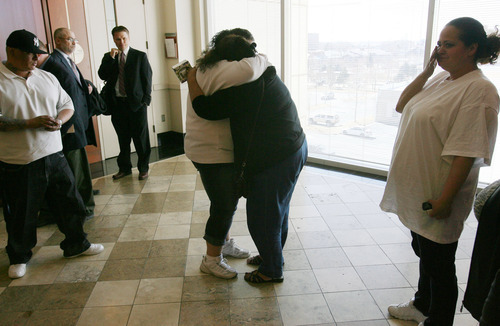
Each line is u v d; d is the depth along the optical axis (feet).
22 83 6.73
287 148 5.89
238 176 6.02
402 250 8.11
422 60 11.07
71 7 13.07
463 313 6.17
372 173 12.92
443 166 4.72
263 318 6.11
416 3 10.80
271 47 14.53
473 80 4.42
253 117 5.73
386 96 12.09
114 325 5.98
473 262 3.87
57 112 7.30
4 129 6.52
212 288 6.88
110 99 12.13
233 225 9.32
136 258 7.90
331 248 8.21
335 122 13.50
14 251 7.25
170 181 12.57
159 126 17.25
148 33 15.92
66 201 7.55
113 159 15.44
